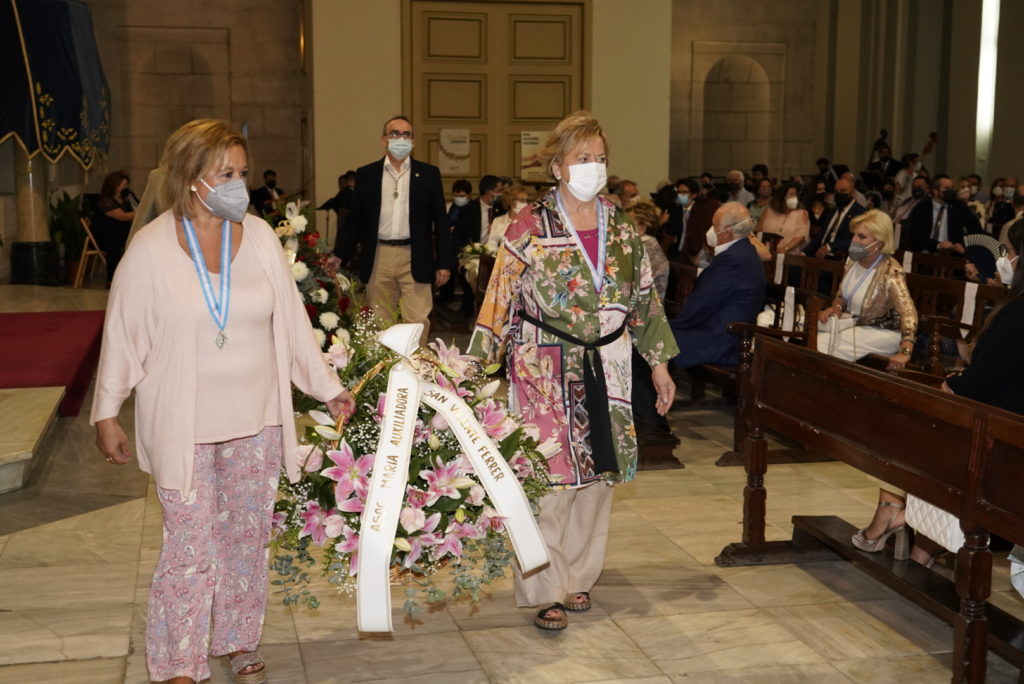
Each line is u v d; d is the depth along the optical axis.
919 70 18.53
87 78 12.26
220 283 2.89
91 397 7.25
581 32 14.62
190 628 2.92
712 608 3.84
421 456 3.08
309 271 5.46
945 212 10.98
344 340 3.46
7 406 6.08
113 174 13.28
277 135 17.98
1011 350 3.23
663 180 14.98
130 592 3.93
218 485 3.05
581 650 3.47
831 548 4.32
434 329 10.51
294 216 5.48
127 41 17.47
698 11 19.77
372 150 14.27
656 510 5.00
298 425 6.32
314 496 3.08
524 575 3.13
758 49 19.97
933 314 6.59
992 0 17.27
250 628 3.16
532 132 14.71
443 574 4.11
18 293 11.52
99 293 11.69
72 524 4.71
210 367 2.88
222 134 2.83
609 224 3.57
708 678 3.28
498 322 3.57
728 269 6.32
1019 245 3.36
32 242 12.62
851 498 5.18
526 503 3.08
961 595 3.12
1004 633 3.21
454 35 14.38
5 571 4.14
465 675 3.29
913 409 3.29
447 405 3.10
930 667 3.38
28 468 5.30
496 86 14.55
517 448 3.29
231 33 17.67
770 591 4.01
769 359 4.18
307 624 3.67
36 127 11.46
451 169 14.60
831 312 6.18
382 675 3.29
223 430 2.91
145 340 2.86
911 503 3.63
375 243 6.92
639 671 3.33
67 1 11.66
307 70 15.00
